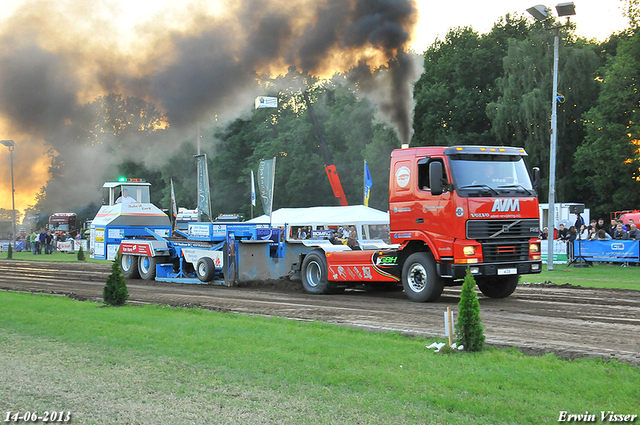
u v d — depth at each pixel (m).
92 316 12.95
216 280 21.56
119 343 9.93
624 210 50.88
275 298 17.12
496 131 55.88
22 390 7.39
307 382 7.45
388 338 10.21
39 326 11.70
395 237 16.16
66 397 7.08
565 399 6.55
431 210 15.10
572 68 54.44
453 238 14.59
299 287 19.73
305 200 69.88
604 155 48.78
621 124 48.66
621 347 9.33
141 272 24.48
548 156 54.72
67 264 36.88
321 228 37.91
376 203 60.47
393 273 16.56
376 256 16.86
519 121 54.84
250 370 8.05
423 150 15.46
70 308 14.38
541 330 10.95
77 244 59.47
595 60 55.09
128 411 6.54
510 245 15.11
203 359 8.73
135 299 16.84
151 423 6.18
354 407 6.48
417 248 16.14
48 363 8.73
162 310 14.09
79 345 9.92
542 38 56.47
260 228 21.53
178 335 10.52
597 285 20.17
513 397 6.62
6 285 22.17
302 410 6.44
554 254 31.11
